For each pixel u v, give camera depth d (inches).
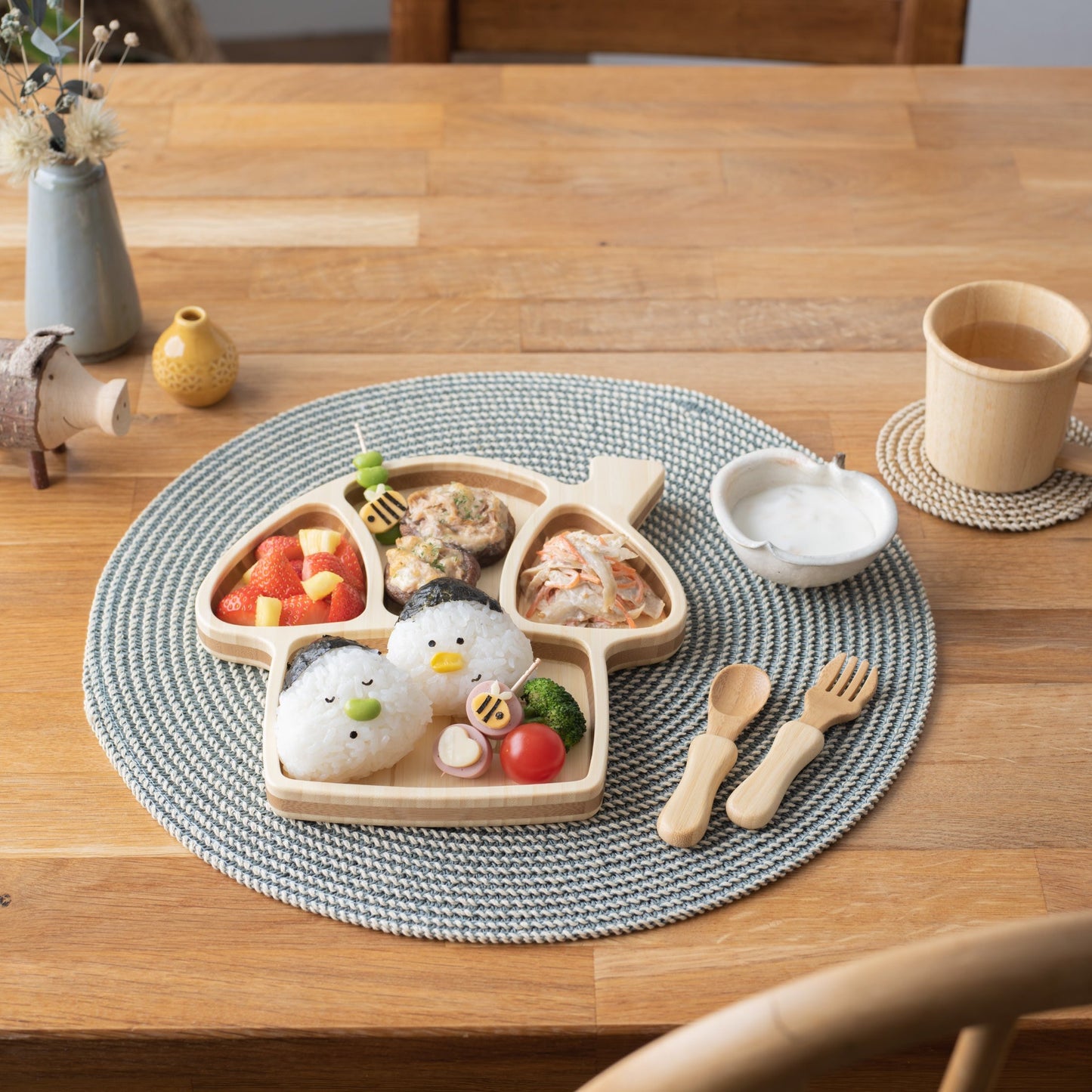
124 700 37.1
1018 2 97.1
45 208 44.6
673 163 57.7
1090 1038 31.0
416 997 30.5
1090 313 50.7
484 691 34.9
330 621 38.4
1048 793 35.3
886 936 31.9
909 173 57.2
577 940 31.7
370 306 51.2
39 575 41.1
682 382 48.7
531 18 65.1
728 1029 18.6
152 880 32.9
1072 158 58.1
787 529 40.9
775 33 65.4
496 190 56.2
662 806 34.8
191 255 52.9
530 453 45.4
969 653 39.4
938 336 42.6
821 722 36.6
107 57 94.2
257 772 35.4
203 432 46.2
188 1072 31.2
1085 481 44.8
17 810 34.4
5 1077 31.1
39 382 41.7
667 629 38.4
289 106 59.7
